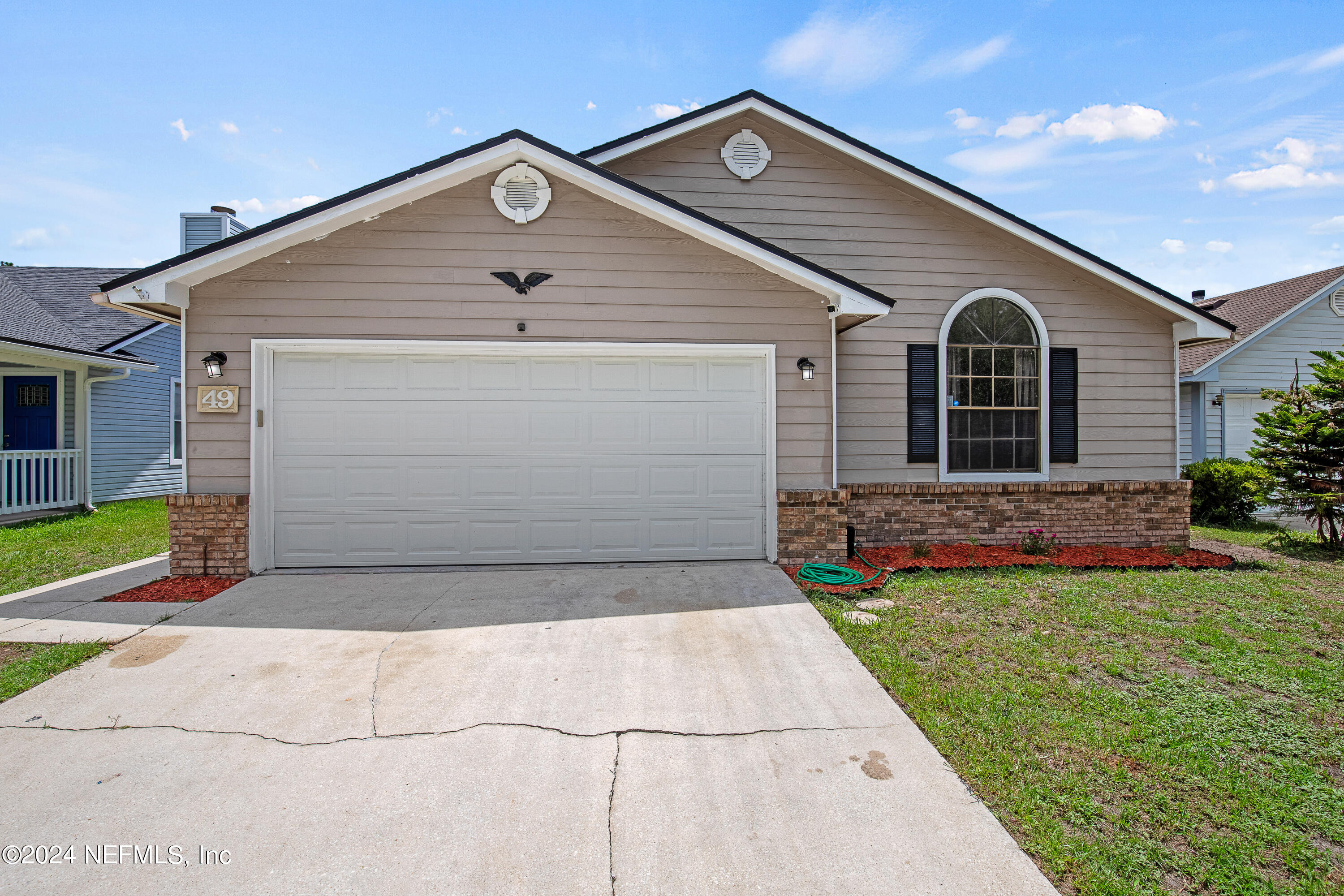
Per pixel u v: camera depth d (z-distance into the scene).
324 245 6.43
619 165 7.96
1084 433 8.38
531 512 6.78
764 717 3.73
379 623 5.12
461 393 6.71
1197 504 10.85
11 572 6.98
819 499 6.84
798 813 2.90
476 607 5.48
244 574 6.35
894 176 7.77
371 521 6.65
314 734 3.53
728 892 2.46
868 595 6.00
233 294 6.37
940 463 8.16
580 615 5.31
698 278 6.73
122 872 2.57
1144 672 4.34
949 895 2.43
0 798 2.98
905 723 3.66
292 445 6.57
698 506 6.91
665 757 3.33
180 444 15.09
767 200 8.08
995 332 8.30
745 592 5.90
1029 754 3.34
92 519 10.92
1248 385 13.30
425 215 6.50
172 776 3.16
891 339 8.12
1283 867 2.59
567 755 3.35
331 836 2.76
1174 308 7.97
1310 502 8.52
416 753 3.36
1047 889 2.46
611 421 6.84
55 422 12.19
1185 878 2.52
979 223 8.08
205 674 4.23
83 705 3.83
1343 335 13.70
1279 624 5.28
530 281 6.57
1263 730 3.59
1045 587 6.28
